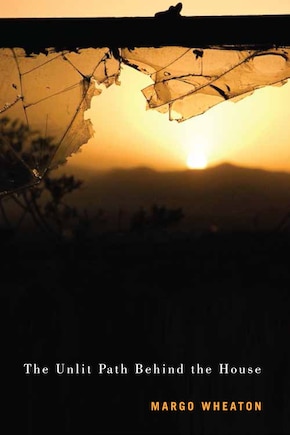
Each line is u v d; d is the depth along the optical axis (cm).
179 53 334
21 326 341
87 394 312
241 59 333
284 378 315
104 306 349
